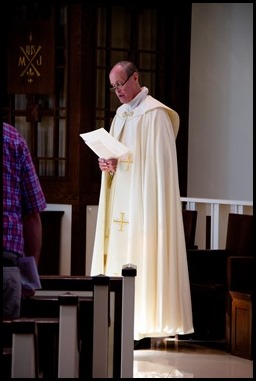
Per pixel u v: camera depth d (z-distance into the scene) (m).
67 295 5.26
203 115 12.57
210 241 10.30
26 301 5.73
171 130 8.64
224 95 12.69
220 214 10.20
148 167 8.48
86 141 8.34
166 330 8.38
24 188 5.32
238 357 8.35
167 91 12.10
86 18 11.55
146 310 8.36
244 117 12.79
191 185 12.50
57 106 11.71
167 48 12.06
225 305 9.23
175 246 8.48
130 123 8.68
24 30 11.62
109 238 8.71
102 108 11.72
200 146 12.55
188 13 12.14
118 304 6.13
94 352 5.61
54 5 11.59
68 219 11.63
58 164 11.77
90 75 11.61
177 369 7.70
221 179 12.70
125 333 5.87
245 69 12.74
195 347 8.81
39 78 11.59
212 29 12.59
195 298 9.23
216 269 9.30
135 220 8.48
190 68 12.45
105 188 8.80
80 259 11.61
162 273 8.40
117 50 11.75
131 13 11.80
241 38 12.72
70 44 11.59
